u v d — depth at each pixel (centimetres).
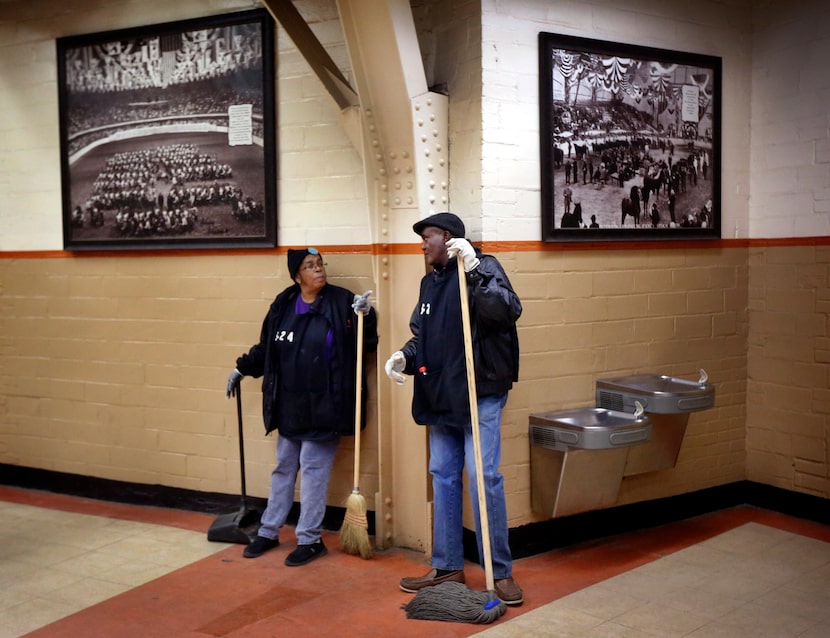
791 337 514
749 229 536
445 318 395
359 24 415
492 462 392
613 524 484
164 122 523
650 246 493
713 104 510
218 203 512
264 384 461
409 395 455
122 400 553
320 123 484
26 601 399
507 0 434
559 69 450
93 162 546
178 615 382
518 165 442
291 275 464
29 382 586
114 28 535
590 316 471
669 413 442
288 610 386
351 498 448
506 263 440
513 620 371
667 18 493
